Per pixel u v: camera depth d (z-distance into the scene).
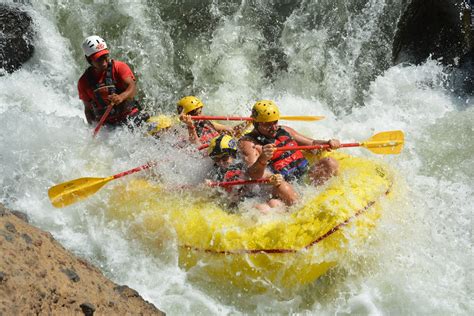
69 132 14.71
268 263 10.91
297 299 11.20
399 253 11.69
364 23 18.22
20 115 14.65
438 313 10.79
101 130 15.32
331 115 17.69
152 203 12.24
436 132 16.08
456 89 17.56
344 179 12.02
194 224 11.62
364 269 11.40
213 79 18.77
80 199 12.52
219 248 11.16
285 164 12.70
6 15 18.33
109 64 15.11
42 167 13.61
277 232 11.02
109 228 12.23
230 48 18.78
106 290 9.34
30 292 8.05
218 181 12.65
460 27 17.77
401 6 17.95
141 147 14.18
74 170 13.73
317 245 10.87
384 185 11.96
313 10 18.31
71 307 8.40
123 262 11.62
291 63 18.44
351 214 11.10
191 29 19.05
